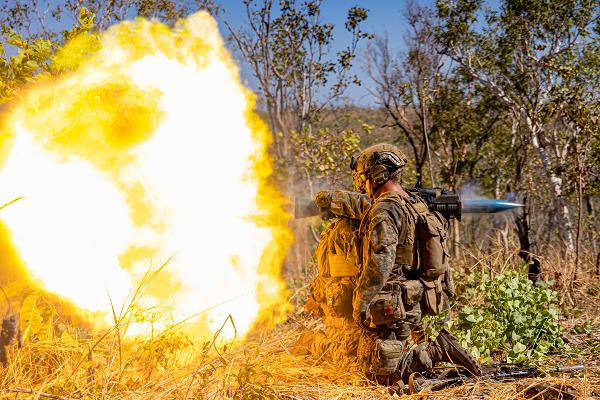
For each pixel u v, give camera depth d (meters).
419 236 3.89
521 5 14.21
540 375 4.02
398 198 3.86
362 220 3.90
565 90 12.30
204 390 3.33
